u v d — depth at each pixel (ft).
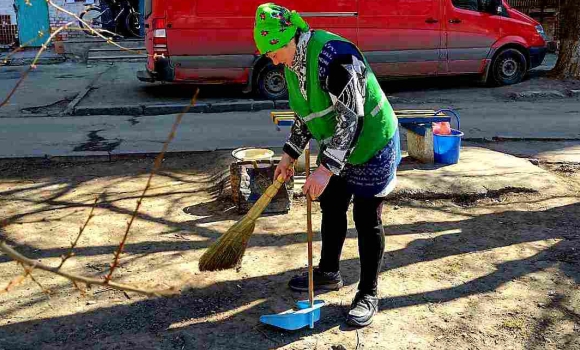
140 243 15.26
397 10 35.45
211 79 34.45
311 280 11.33
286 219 16.80
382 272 13.61
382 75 36.37
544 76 41.27
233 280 13.32
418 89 39.19
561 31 40.47
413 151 21.44
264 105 34.12
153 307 12.20
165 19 32.86
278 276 13.50
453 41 36.86
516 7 56.18
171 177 21.03
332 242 12.34
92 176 21.25
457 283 13.07
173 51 33.35
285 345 10.89
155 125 30.09
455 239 15.39
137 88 38.96
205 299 12.52
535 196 18.43
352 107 9.80
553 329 11.35
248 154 18.22
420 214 17.17
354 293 12.69
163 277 13.41
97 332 11.34
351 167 10.68
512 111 32.81
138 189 19.60
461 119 30.71
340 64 9.79
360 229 11.28
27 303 12.30
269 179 17.07
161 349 10.81
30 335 11.21
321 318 11.75
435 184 18.72
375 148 10.47
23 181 20.66
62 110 33.30
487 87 39.14
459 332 11.26
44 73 45.83
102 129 29.12
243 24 33.78
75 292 12.75
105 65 49.60
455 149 20.81
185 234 15.85
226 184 18.86
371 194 10.76
